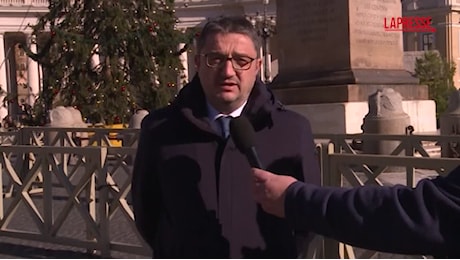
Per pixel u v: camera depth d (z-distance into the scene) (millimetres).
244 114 3037
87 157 7168
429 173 7715
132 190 3256
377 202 2264
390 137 9242
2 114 52188
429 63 49781
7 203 9969
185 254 2980
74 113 18500
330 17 17141
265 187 2514
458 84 69688
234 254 2926
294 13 18172
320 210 2334
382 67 17438
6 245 7664
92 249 7223
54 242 7488
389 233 2205
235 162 2973
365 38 17016
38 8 60250
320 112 16781
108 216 7070
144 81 23859
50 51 23203
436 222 2164
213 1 59250
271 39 44250
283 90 17969
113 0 23000
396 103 13312
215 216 2945
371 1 17141
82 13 23188
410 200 2225
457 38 70438
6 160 7980
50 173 7535
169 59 24203
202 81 3035
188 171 2986
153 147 3080
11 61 64875
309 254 5594
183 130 3043
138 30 23016
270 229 2979
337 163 5730
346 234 2283
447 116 14859
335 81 16766
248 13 58219
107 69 23078
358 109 16359
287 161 2994
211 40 2967
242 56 2955
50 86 23484
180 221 2994
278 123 3033
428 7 71125
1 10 59125
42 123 23875
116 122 22969
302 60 17969
